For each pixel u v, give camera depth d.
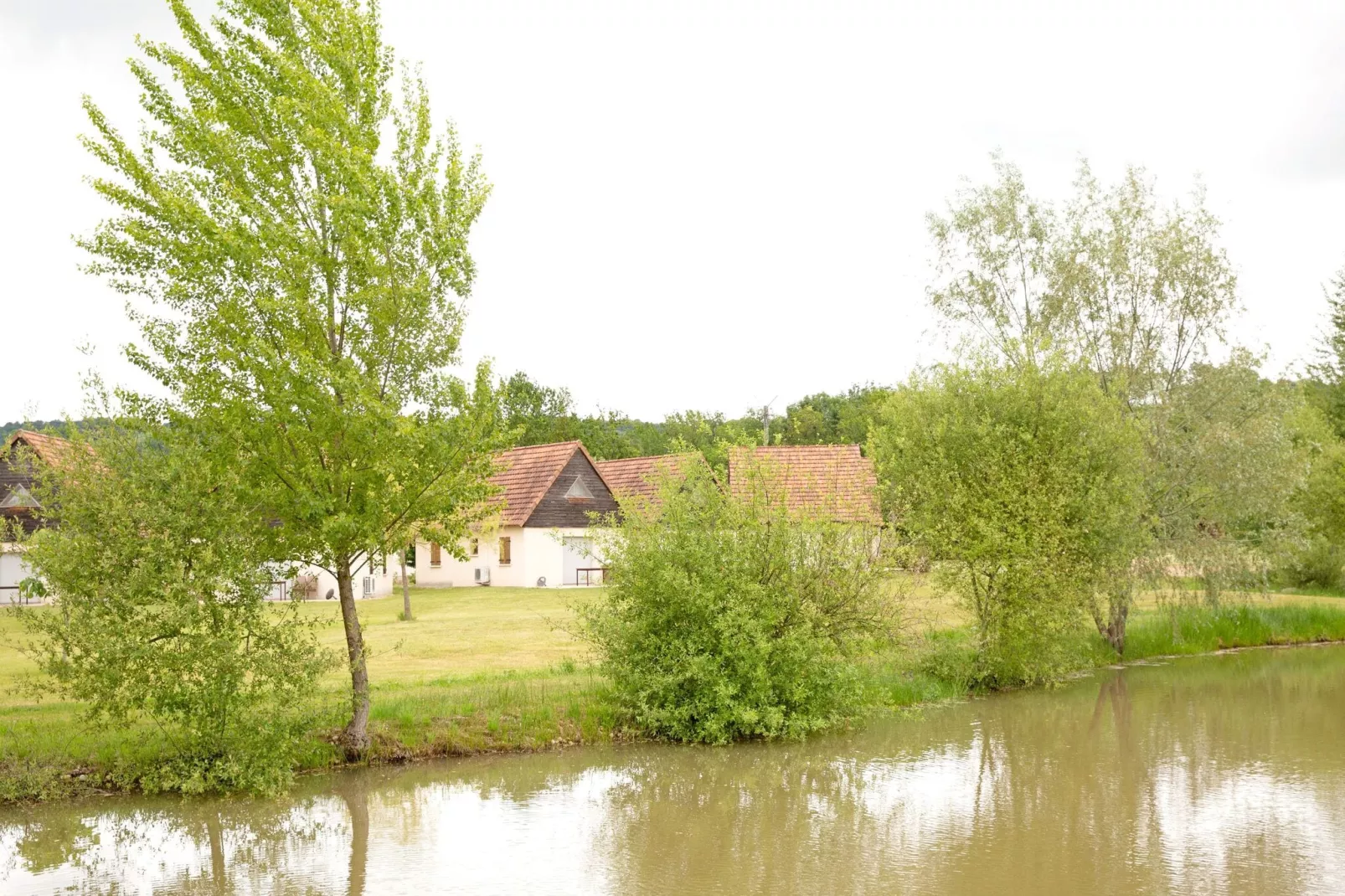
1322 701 20.58
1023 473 20.83
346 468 13.63
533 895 10.08
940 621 24.78
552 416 72.12
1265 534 25.94
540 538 41.97
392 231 13.45
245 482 13.34
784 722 16.59
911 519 21.39
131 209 13.12
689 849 11.50
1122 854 11.23
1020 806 13.27
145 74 13.30
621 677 16.83
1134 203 26.30
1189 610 28.36
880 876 10.56
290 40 13.67
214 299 13.44
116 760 13.09
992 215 29.28
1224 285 25.34
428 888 10.29
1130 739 17.12
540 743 15.77
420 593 40.62
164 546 12.71
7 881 10.64
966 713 19.33
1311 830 12.08
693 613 16.80
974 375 22.80
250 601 13.38
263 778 13.12
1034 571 20.12
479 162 14.16
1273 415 25.44
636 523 17.50
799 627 17.23
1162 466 25.08
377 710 15.43
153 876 10.78
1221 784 14.25
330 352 13.79
